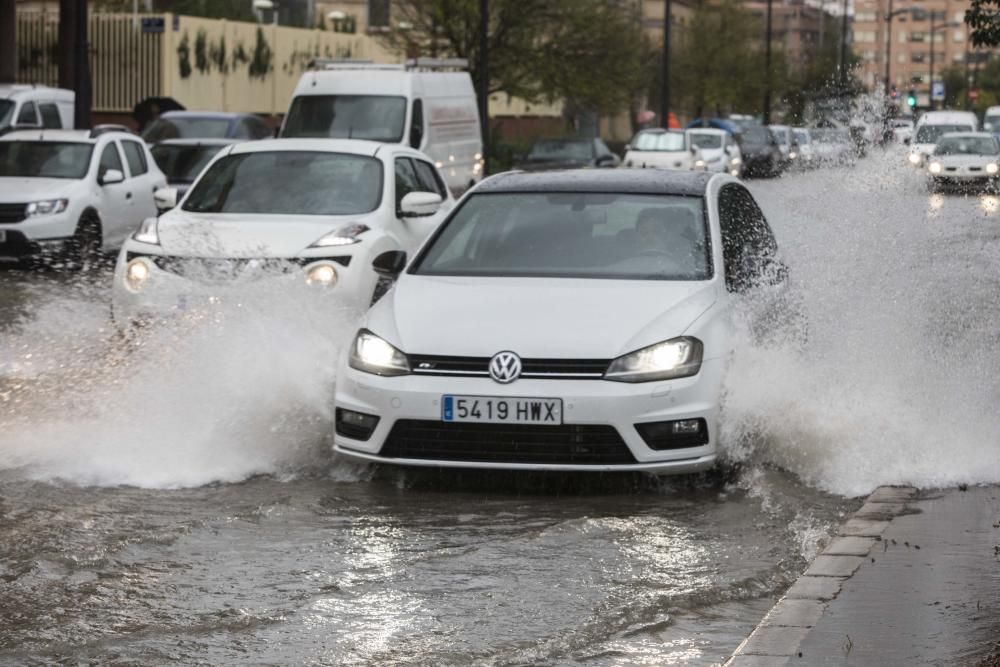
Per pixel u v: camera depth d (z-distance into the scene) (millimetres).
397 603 15359
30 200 51969
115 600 15359
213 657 13633
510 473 21281
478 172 72438
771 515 19297
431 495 20406
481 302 21312
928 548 16438
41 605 15148
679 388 20172
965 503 18938
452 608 15195
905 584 14883
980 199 54250
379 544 17766
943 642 12930
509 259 22875
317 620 14750
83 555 17016
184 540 17812
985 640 12938
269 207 33188
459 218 23953
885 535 17125
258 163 34594
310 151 35000
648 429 20047
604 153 113562
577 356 20125
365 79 65500
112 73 121312
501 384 20094
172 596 15531
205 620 14719
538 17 120250
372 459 20609
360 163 34656
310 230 31156
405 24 124250
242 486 20734
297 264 30250
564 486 21016
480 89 96562
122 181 56406
